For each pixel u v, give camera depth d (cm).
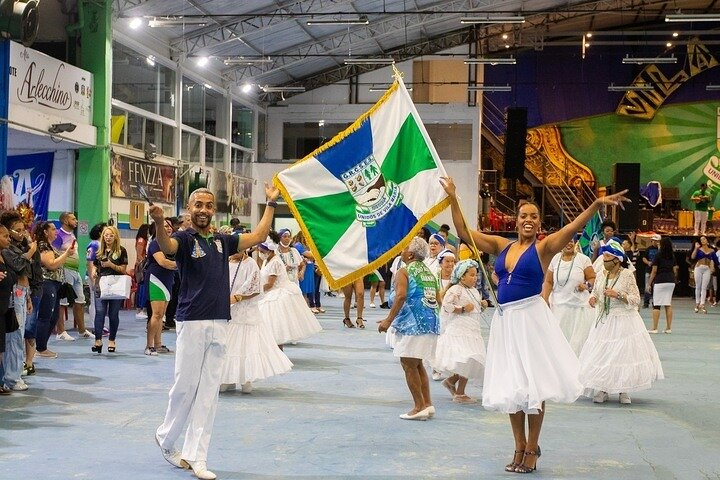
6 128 1438
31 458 574
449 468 561
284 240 1376
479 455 600
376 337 1398
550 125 3231
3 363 821
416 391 727
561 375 534
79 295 1291
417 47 2956
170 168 2220
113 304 1127
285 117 3070
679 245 2861
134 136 2039
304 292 1830
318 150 632
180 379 533
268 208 591
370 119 638
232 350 838
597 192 3195
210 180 2511
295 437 651
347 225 630
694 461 591
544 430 696
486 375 554
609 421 738
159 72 2194
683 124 3192
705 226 3008
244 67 2630
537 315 540
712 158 3178
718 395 886
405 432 674
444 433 672
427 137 618
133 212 1994
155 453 592
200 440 531
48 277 1064
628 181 2505
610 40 3234
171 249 519
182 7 2016
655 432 692
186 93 2380
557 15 2912
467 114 2950
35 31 1437
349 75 3012
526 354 533
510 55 3225
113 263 1112
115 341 1231
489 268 2052
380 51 2917
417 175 620
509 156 2591
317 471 549
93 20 1825
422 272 729
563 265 918
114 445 614
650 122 3203
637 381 813
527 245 552
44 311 1066
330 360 1116
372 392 869
